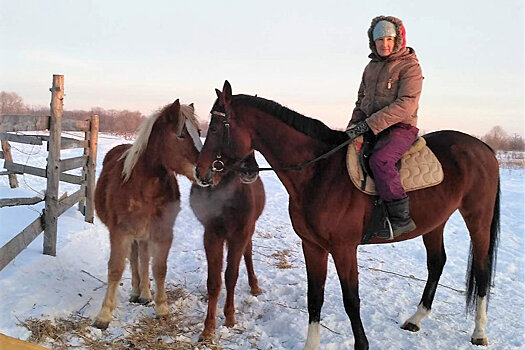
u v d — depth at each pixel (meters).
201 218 3.76
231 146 3.36
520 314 4.70
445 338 4.02
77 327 3.63
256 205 4.10
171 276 5.18
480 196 4.02
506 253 7.22
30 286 4.03
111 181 3.90
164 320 3.95
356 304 3.33
